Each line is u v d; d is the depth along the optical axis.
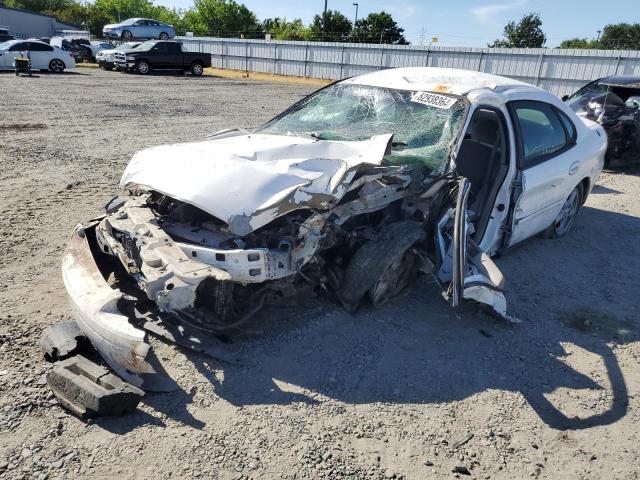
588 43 63.88
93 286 3.20
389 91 4.84
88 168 8.06
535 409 3.13
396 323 3.91
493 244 4.57
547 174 4.85
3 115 12.61
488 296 3.72
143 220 3.50
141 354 2.75
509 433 2.91
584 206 7.38
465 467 2.64
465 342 3.77
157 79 25.88
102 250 3.74
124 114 13.87
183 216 3.57
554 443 2.86
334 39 53.84
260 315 3.81
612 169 9.83
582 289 4.80
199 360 3.31
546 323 4.15
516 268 5.14
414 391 3.20
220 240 3.30
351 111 4.80
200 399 2.98
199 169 3.42
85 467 2.47
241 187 3.21
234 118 14.23
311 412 2.94
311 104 5.14
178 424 2.78
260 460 2.58
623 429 3.00
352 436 2.79
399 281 4.09
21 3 79.44
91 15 67.31
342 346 3.57
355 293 3.73
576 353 3.76
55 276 4.38
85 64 34.44
